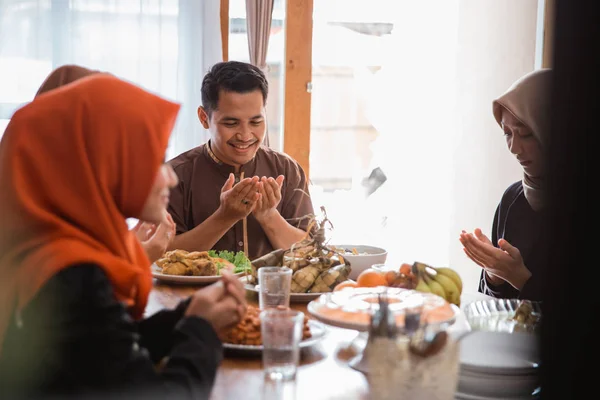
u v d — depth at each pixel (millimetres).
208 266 2082
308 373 1373
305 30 3875
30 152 1221
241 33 3844
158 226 2121
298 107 3920
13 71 3559
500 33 4094
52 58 3592
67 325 1105
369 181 4168
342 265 1908
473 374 1261
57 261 1135
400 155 4168
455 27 4098
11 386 1143
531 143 2367
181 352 1205
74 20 3590
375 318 1098
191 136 3752
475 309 1592
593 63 489
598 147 496
